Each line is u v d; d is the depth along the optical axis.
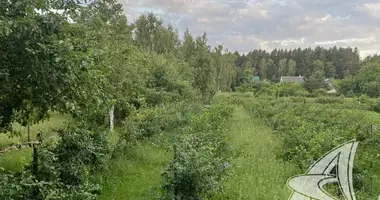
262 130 13.92
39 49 4.12
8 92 4.76
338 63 80.19
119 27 11.71
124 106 10.76
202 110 18.02
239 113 22.88
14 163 7.18
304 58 83.44
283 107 21.80
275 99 31.45
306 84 49.81
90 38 6.24
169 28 36.09
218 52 31.55
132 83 10.92
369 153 8.67
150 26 36.03
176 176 4.95
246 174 7.12
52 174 5.16
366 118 17.02
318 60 75.00
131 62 11.30
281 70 79.00
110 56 7.61
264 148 9.74
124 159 8.58
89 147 6.62
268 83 48.75
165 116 13.16
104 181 7.04
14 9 4.08
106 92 6.52
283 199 5.73
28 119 6.04
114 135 9.81
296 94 40.47
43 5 4.21
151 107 14.31
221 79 37.72
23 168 5.59
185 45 26.62
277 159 8.68
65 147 6.20
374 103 28.75
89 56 4.70
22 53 4.10
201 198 5.04
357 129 9.27
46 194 4.40
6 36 3.91
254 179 6.80
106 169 7.36
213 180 5.17
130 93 10.77
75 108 5.09
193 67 25.20
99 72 5.18
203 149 5.94
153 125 11.73
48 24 4.28
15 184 4.02
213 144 7.75
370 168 8.09
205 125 9.80
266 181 6.66
